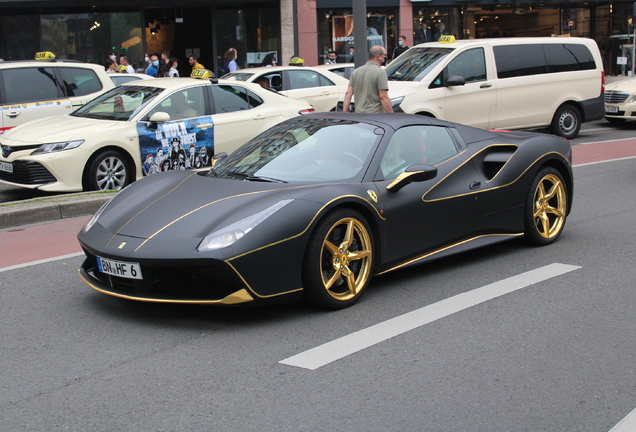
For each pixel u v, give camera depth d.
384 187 4.84
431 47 12.28
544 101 12.72
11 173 8.34
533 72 12.59
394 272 5.47
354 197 4.55
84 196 7.95
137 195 4.88
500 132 6.16
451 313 4.49
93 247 4.38
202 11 20.95
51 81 11.32
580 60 13.20
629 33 24.42
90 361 3.81
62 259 5.98
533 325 4.27
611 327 4.22
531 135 6.19
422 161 5.27
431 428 3.03
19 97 10.99
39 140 8.25
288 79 14.24
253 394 3.37
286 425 3.06
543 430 3.02
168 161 8.96
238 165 5.20
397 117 5.41
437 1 22.12
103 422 3.12
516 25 23.33
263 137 5.55
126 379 3.57
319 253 4.35
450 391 3.39
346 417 3.13
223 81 9.61
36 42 19.95
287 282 4.24
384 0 21.73
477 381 3.49
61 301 4.88
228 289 4.14
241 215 4.23
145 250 4.13
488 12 22.75
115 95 9.49
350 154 4.98
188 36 21.05
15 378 3.61
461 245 5.43
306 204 4.32
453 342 4.01
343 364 3.71
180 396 3.36
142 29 20.69
